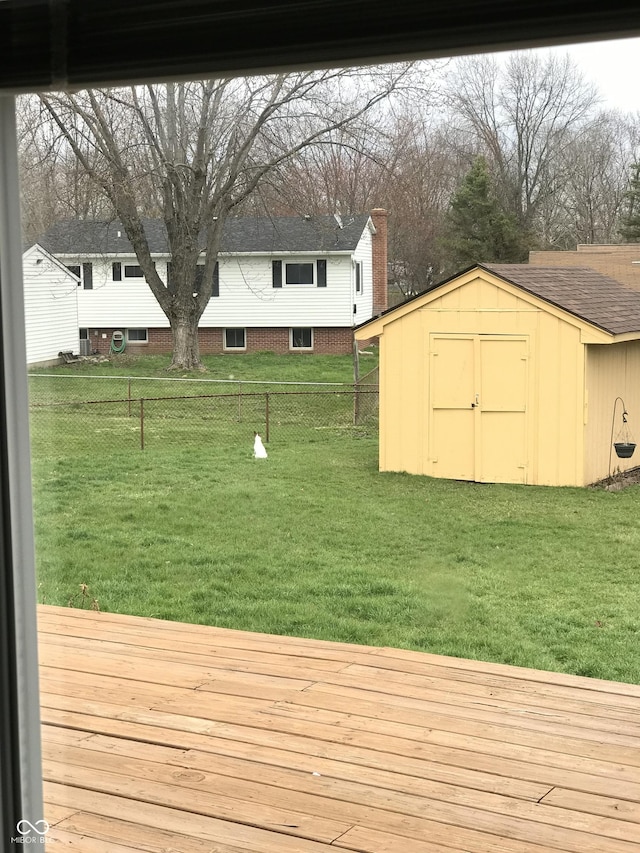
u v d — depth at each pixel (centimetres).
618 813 211
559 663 640
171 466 1067
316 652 333
